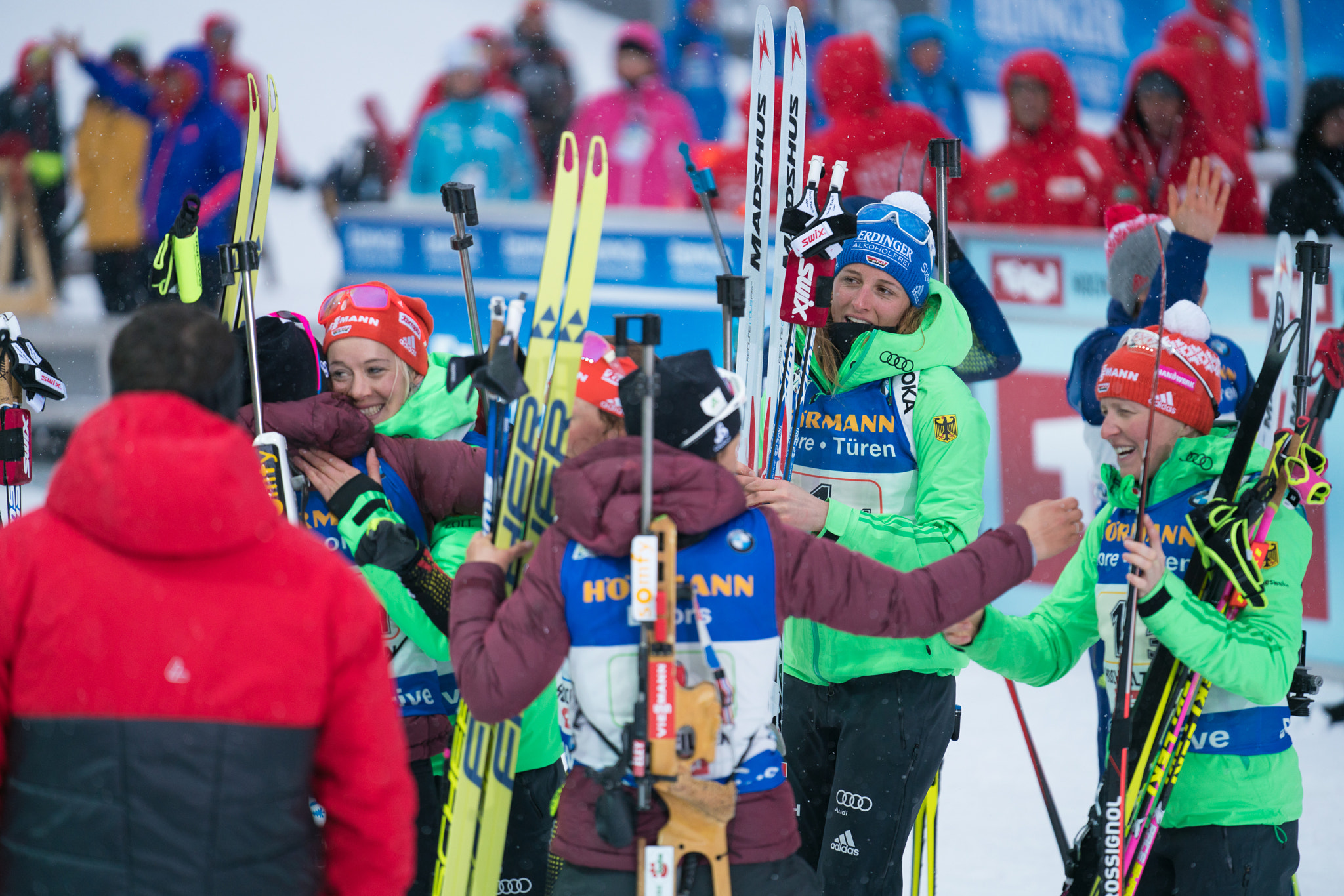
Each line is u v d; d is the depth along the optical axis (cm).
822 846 1077
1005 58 3167
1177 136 2689
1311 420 914
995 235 2272
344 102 3672
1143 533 835
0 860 577
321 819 966
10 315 1125
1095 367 1395
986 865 1348
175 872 566
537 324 909
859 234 1095
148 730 567
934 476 1047
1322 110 2644
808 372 1112
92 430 568
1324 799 1504
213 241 3038
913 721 1048
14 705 576
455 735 901
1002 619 925
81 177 3098
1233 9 2741
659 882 703
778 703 1079
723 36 3158
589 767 736
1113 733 838
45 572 575
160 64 3397
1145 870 914
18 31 3638
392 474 946
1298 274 1102
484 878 880
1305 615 1980
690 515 709
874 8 3120
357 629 605
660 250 2616
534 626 721
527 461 882
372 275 2955
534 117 3112
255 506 578
